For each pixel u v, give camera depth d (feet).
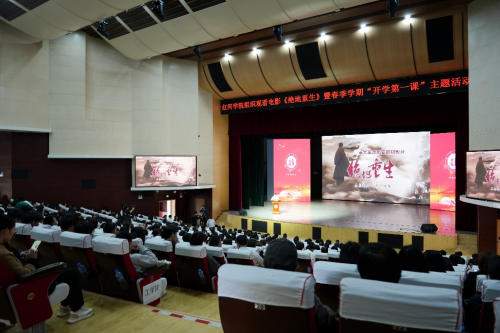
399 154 66.54
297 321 6.05
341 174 72.49
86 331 11.01
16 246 16.43
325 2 34.35
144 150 59.11
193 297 16.10
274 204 63.36
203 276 16.39
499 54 33.94
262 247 23.30
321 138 75.36
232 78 59.57
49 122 51.55
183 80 62.34
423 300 5.16
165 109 61.26
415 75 47.60
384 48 45.14
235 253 16.79
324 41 47.91
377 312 5.41
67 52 52.60
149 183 58.90
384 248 6.48
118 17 44.83
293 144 74.38
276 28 40.06
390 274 6.23
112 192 57.62
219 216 68.39
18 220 18.74
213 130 66.59
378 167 68.54
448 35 41.16
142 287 13.92
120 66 57.77
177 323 11.66
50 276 10.05
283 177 74.79
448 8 39.70
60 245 14.40
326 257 21.81
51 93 51.65
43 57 50.62
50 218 19.63
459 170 49.78
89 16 39.24
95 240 13.83
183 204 69.56
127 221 32.73
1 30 46.39
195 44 46.11
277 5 35.53
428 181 63.87
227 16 38.70
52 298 10.61
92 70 55.42
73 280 11.77
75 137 53.26
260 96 61.52
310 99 56.03
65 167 53.67
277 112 65.36
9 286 9.20
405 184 66.03
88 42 54.95
